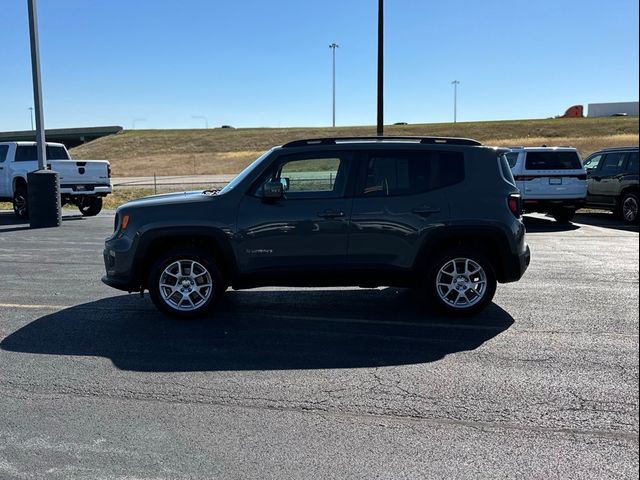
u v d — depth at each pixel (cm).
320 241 594
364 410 396
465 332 567
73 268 909
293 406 403
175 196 635
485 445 348
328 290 752
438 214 598
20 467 325
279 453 340
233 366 479
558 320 607
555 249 1072
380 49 1616
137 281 607
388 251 598
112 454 339
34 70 1423
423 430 367
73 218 1675
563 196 1441
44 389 433
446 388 431
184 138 8388
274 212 593
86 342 541
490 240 611
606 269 877
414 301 691
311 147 605
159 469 323
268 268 598
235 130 9738
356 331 572
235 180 641
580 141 5716
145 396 420
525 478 312
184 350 518
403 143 609
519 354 503
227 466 326
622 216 1503
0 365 482
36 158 1694
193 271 612
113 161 6184
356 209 594
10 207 2092
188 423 378
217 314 634
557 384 438
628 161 1473
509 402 407
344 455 337
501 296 711
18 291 753
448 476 314
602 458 332
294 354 506
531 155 1445
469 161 613
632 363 480
